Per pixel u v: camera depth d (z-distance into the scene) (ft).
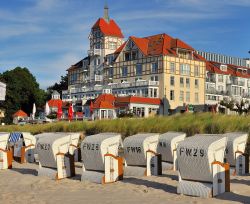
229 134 53.26
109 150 47.47
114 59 299.17
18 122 238.68
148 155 50.65
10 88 313.12
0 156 63.21
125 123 98.89
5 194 40.91
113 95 263.70
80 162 67.82
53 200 37.29
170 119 94.22
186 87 272.31
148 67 269.23
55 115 240.53
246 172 52.01
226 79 314.96
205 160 37.47
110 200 36.68
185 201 35.63
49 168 52.70
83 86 319.68
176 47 268.62
